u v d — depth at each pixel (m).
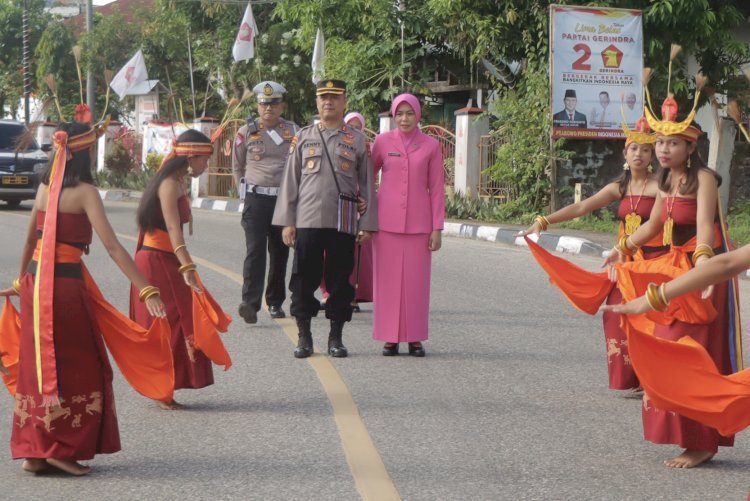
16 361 5.44
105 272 12.41
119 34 35.50
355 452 5.55
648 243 6.65
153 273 6.49
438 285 11.94
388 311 8.04
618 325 6.81
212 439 5.81
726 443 5.46
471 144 20.73
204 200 24.77
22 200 23.55
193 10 32.28
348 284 8.08
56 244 5.04
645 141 6.75
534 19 20.19
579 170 19.22
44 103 5.68
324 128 7.94
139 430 6.01
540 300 10.94
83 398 5.06
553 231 17.14
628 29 18.81
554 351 8.38
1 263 13.38
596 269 13.34
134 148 31.69
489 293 11.38
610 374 6.85
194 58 32.78
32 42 43.69
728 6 20.19
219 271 12.64
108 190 27.77
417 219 8.01
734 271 3.60
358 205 7.95
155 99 34.28
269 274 9.88
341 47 24.00
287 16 25.78
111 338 5.30
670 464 5.39
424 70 24.59
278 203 8.00
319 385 7.12
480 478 5.14
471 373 7.54
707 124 20.38
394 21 23.78
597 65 18.75
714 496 4.91
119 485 5.01
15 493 4.88
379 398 6.77
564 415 6.40
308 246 7.89
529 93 19.53
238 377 7.38
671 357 4.38
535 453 5.59
